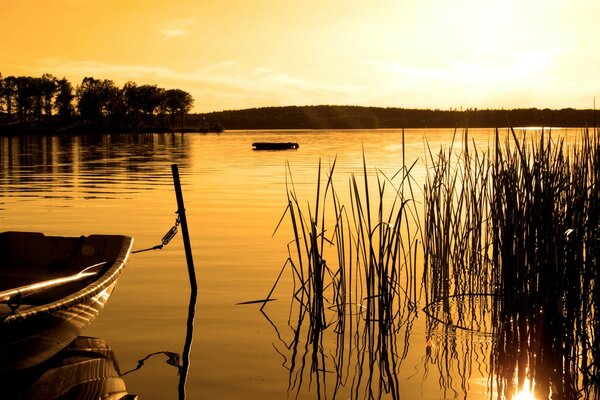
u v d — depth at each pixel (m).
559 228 5.74
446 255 8.18
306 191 19.78
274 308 7.78
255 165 31.89
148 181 23.48
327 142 65.88
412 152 41.59
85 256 7.75
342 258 7.38
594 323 6.11
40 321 5.51
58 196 18.53
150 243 11.59
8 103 114.44
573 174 6.25
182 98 121.00
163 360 6.14
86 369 5.92
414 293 8.11
